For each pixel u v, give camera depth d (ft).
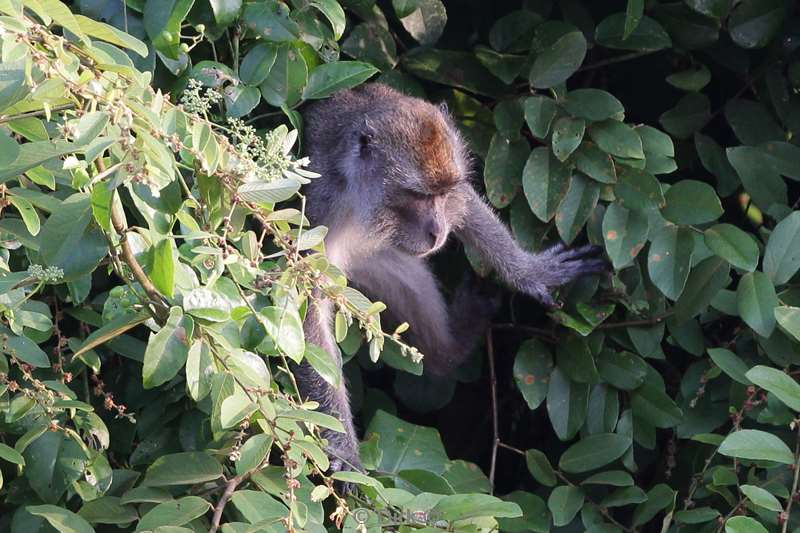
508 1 39.42
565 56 35.22
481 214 38.63
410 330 39.01
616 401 34.55
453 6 39.42
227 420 21.03
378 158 36.52
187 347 21.62
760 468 32.35
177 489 25.67
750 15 36.81
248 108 31.40
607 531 32.71
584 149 34.83
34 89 19.21
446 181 36.35
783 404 30.78
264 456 21.44
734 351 33.99
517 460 40.91
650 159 34.83
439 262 42.09
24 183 25.81
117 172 19.12
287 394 24.59
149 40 30.66
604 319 35.63
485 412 41.32
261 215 22.11
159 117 20.02
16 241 25.02
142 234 21.57
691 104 37.86
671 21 37.19
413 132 36.35
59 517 21.74
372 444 31.99
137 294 21.98
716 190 37.96
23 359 24.40
